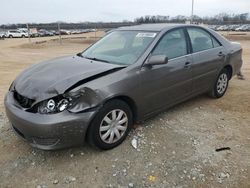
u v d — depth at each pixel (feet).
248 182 10.25
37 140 10.85
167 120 15.20
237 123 15.06
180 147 12.49
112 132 12.07
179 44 15.17
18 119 10.87
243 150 12.34
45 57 51.88
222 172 10.78
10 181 10.43
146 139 13.08
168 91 14.38
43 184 10.25
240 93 20.17
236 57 19.27
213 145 12.71
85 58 14.48
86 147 12.42
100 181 10.36
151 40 13.96
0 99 19.84
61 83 10.98
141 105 13.10
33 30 163.63
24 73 13.20
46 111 10.51
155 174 10.69
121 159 11.60
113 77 11.78
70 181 10.37
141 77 12.75
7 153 12.16
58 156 11.84
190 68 15.38
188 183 10.21
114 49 14.66
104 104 11.49
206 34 17.28
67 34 185.68
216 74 17.71
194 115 16.01
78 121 10.61
